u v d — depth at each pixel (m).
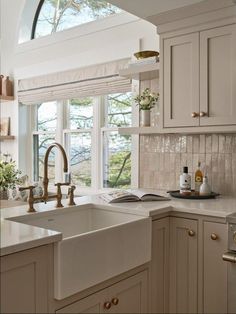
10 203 2.86
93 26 3.40
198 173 2.68
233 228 1.87
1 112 4.33
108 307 1.71
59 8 3.99
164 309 2.16
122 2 2.30
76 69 3.56
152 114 2.99
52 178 4.03
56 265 1.44
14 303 1.29
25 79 4.08
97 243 1.62
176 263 2.16
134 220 1.90
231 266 1.92
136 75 2.86
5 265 1.26
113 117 3.49
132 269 1.90
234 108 2.24
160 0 2.26
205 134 2.74
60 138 3.93
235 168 2.59
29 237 1.37
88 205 2.22
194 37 2.41
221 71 2.30
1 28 4.25
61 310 1.48
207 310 2.03
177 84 2.50
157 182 3.00
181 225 2.14
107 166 3.53
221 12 2.27
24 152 4.22
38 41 3.91
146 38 3.03
